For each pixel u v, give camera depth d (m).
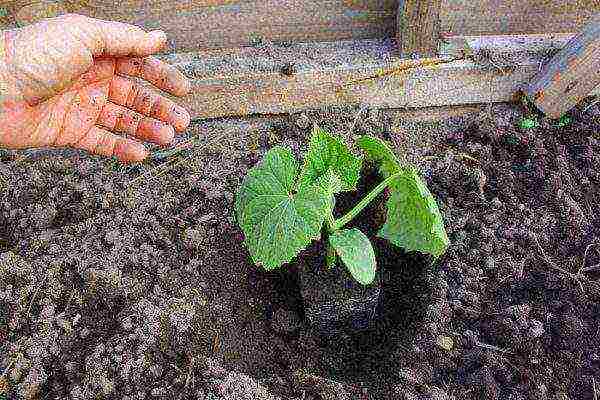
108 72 0.42
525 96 0.53
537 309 0.43
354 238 0.39
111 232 0.46
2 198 0.49
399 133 0.53
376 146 0.40
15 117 0.38
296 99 0.53
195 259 0.46
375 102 0.53
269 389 0.42
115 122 0.44
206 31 0.55
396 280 0.47
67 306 0.44
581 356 0.42
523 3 0.54
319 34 0.56
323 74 0.51
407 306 0.45
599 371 0.41
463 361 0.42
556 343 0.42
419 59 0.52
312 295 0.43
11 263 0.45
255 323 0.45
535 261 0.45
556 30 0.56
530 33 0.56
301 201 0.35
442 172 0.50
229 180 0.50
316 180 0.37
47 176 0.50
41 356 0.42
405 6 0.49
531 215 0.48
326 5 0.54
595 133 0.52
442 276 0.45
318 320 0.45
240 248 0.47
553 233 0.47
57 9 0.52
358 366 0.44
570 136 0.52
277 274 0.47
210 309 0.44
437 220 0.37
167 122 0.46
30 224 0.48
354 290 0.43
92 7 0.53
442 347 0.42
